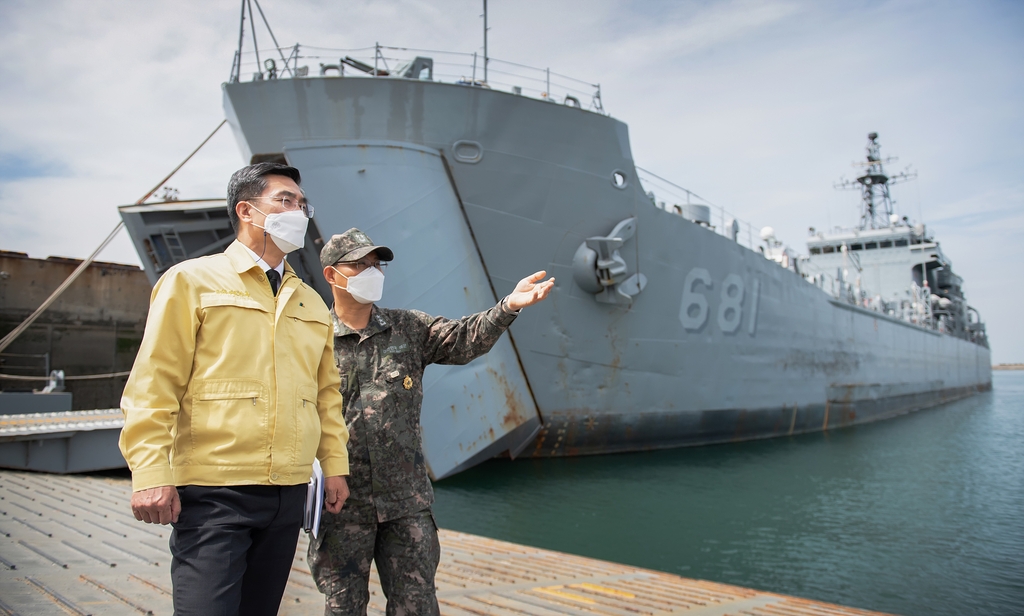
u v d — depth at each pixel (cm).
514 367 1245
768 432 1872
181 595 159
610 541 850
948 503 1095
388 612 228
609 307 1312
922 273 3622
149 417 158
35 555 363
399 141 1079
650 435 1480
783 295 1850
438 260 1099
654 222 1351
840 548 843
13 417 1003
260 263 189
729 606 449
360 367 233
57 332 1862
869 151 3688
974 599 673
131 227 1175
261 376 176
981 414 2848
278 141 1035
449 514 945
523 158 1171
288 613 314
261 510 171
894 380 2803
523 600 404
